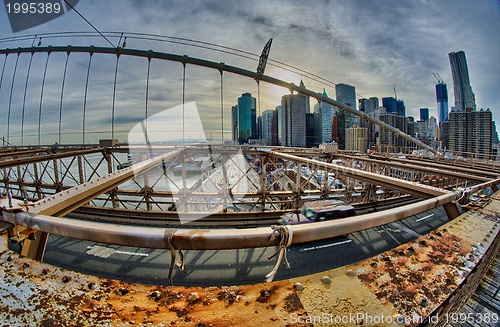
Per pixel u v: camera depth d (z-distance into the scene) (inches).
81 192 115.0
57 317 38.5
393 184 175.5
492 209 97.0
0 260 54.8
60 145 682.2
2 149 695.1
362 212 445.4
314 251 314.5
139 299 43.6
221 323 37.7
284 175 467.2
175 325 37.4
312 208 370.6
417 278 48.8
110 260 269.0
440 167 409.4
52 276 49.2
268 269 264.8
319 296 43.5
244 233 51.4
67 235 60.7
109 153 454.0
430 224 425.4
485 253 60.2
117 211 370.3
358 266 52.9
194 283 235.6
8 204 74.8
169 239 51.2
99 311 40.1
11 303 41.4
